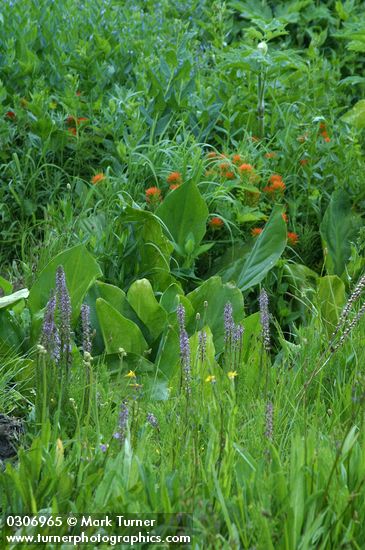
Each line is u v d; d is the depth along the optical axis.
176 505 2.91
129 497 2.89
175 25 7.29
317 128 5.88
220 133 6.48
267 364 3.91
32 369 4.29
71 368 3.98
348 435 3.12
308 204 5.77
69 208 5.33
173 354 4.45
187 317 4.65
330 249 5.59
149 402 4.05
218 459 3.14
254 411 3.72
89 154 5.97
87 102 6.25
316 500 2.86
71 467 3.16
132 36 6.95
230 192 5.88
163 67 6.41
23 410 4.16
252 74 6.51
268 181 5.76
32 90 6.45
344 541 2.68
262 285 5.28
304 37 8.59
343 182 5.88
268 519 2.75
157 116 6.14
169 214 5.28
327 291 5.04
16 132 6.08
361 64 7.76
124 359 4.36
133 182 5.65
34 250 5.31
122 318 4.43
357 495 2.86
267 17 8.41
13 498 3.03
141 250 5.14
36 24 6.85
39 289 4.51
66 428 3.77
